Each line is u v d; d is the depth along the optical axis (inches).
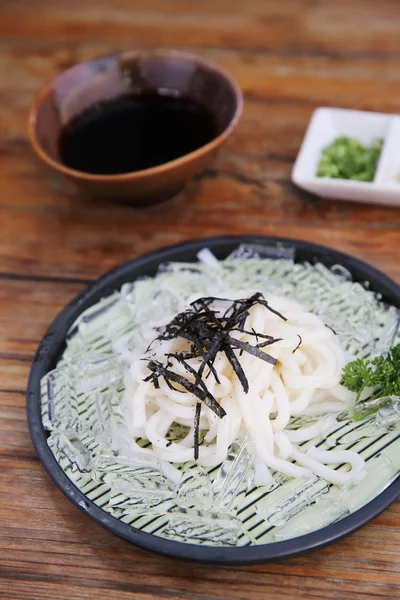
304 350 25.8
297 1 37.2
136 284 27.9
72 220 30.5
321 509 23.6
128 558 23.8
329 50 34.9
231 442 24.7
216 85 29.9
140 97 30.8
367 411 24.9
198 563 22.8
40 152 28.6
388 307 26.7
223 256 28.3
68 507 24.6
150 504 23.9
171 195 30.3
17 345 27.7
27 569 23.8
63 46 35.9
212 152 28.5
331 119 31.3
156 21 36.7
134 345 26.2
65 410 25.5
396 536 23.7
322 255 27.7
